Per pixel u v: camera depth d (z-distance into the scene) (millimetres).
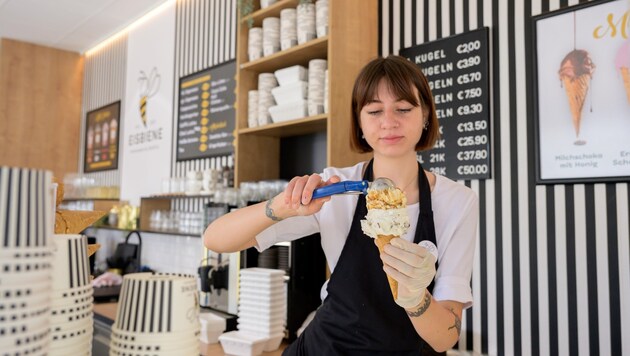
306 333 1414
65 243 883
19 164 5523
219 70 3900
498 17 2273
